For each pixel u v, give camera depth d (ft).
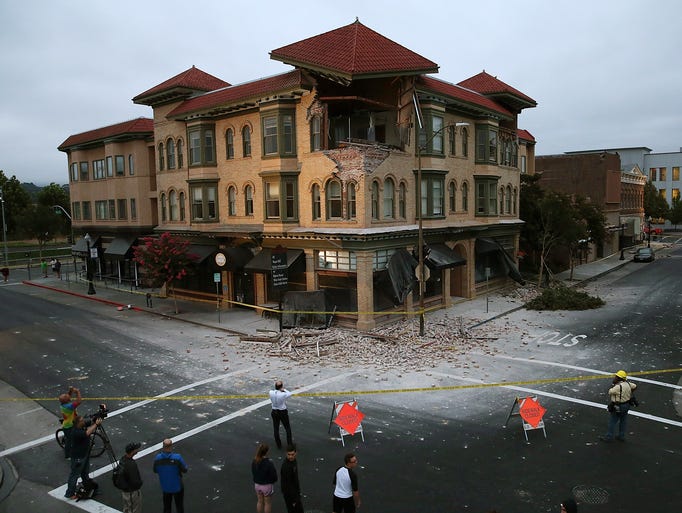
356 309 84.69
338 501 30.86
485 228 109.29
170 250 99.50
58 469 42.16
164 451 32.78
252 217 99.76
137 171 134.82
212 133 105.81
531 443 43.80
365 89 94.17
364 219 82.64
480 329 84.58
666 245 248.32
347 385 58.85
